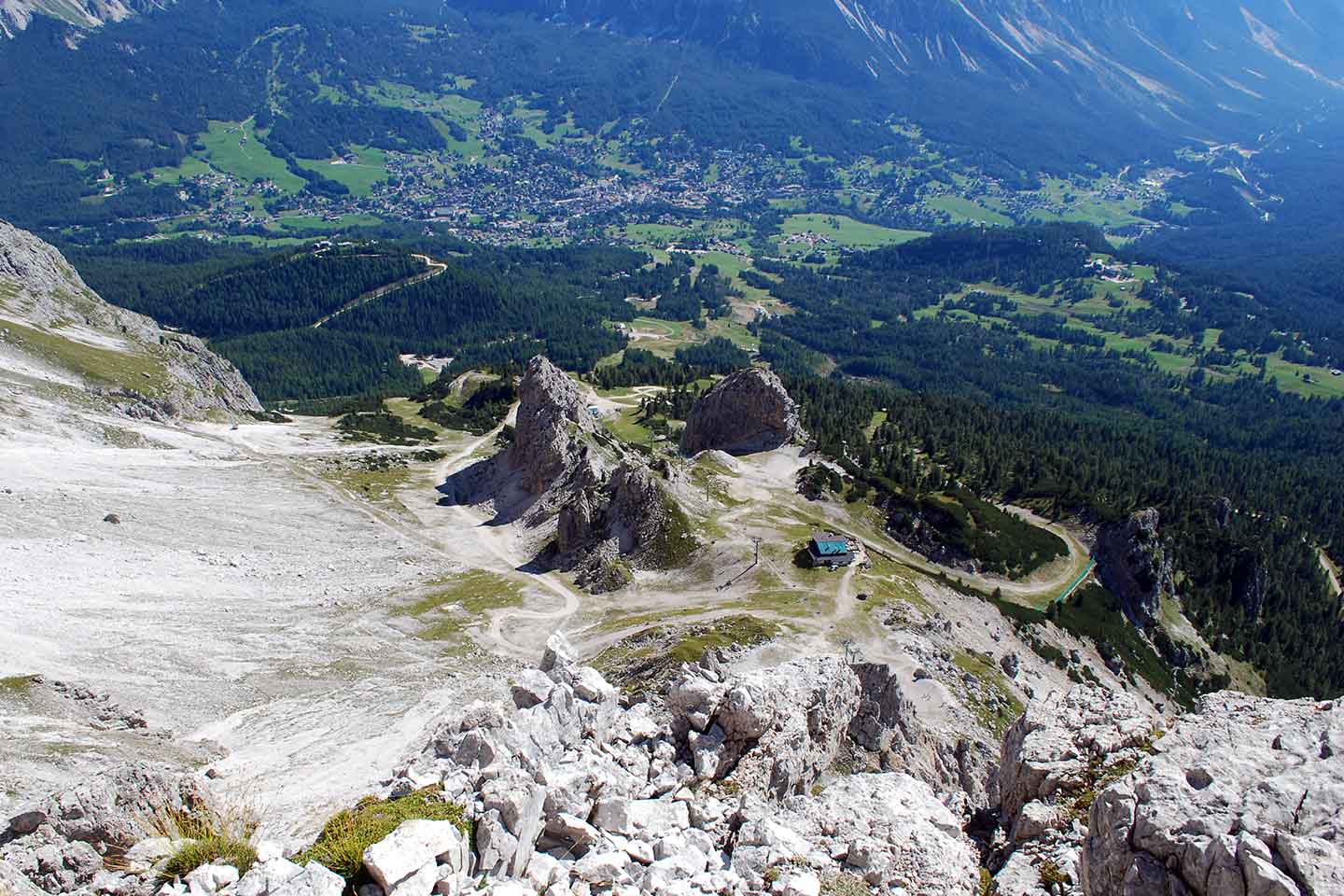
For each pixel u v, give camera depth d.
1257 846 19.47
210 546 131.38
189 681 82.06
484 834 23.94
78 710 65.06
